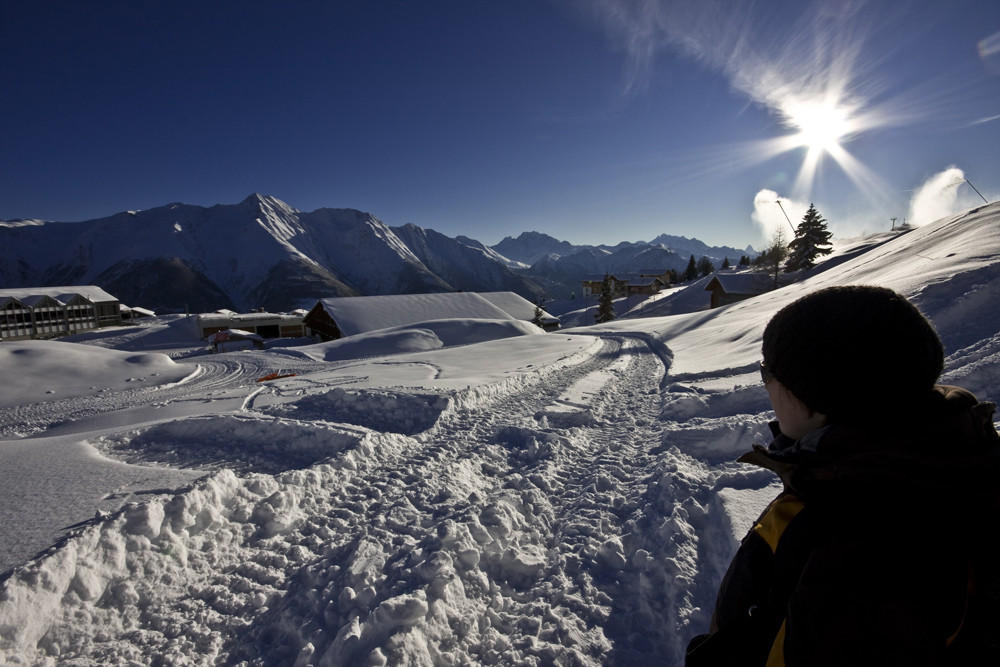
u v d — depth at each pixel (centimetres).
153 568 380
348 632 299
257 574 394
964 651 68
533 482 574
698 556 370
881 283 1261
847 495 73
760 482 474
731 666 90
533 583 373
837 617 68
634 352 2041
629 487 541
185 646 315
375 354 3612
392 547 417
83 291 8044
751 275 5572
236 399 1403
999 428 468
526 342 2697
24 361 2769
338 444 721
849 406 78
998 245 1047
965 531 65
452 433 809
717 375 1134
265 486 522
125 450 807
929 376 76
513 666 285
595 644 299
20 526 426
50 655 303
